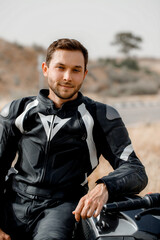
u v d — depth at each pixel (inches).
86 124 72.6
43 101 73.7
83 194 75.0
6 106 77.7
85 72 78.3
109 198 66.1
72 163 72.6
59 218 68.1
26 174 74.5
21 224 71.2
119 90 1576.0
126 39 2501.2
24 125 74.2
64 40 73.1
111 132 73.9
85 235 61.6
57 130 72.2
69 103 73.0
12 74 1669.5
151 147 266.5
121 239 56.3
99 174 161.3
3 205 76.7
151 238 56.1
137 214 58.0
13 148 78.0
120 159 72.8
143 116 636.1
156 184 149.4
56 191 71.9
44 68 78.9
